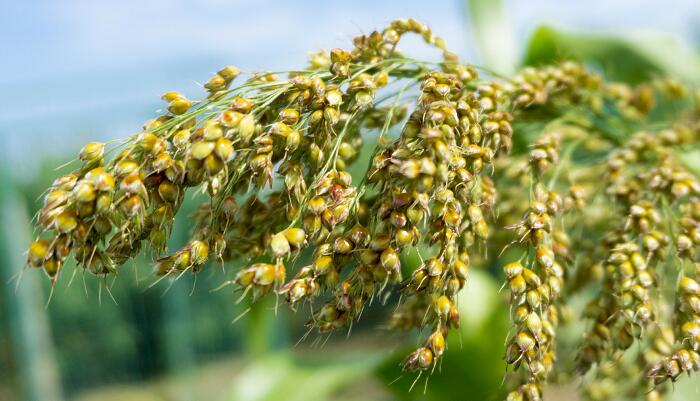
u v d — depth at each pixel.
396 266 0.25
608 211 0.34
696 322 0.27
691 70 0.53
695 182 0.30
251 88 0.27
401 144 0.26
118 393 1.81
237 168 0.26
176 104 0.26
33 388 1.50
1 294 1.47
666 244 0.29
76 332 1.79
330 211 0.26
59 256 0.24
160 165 0.25
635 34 0.53
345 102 0.28
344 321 0.26
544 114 0.34
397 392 0.43
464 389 0.41
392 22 0.30
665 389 0.30
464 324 0.41
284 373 0.47
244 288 0.25
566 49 0.49
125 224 0.24
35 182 1.60
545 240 0.28
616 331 0.29
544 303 0.27
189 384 1.82
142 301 1.83
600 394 0.33
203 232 0.26
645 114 0.38
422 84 0.27
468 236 0.27
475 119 0.27
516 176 0.33
